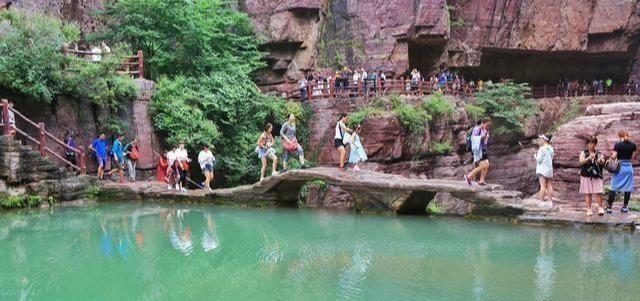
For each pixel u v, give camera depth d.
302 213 13.64
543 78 39.72
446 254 8.77
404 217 12.78
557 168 17.06
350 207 14.89
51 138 15.88
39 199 14.43
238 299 6.53
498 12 33.38
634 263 7.90
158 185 16.56
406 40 28.80
